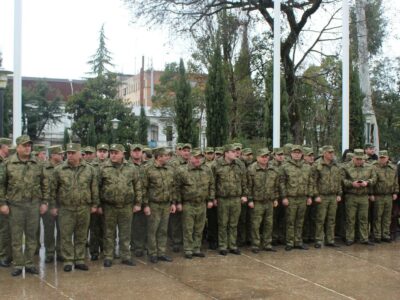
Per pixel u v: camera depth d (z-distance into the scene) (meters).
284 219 9.69
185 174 8.56
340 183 9.73
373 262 8.50
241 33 19.80
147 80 65.50
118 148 7.94
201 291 6.70
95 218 8.29
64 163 7.79
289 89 18.86
